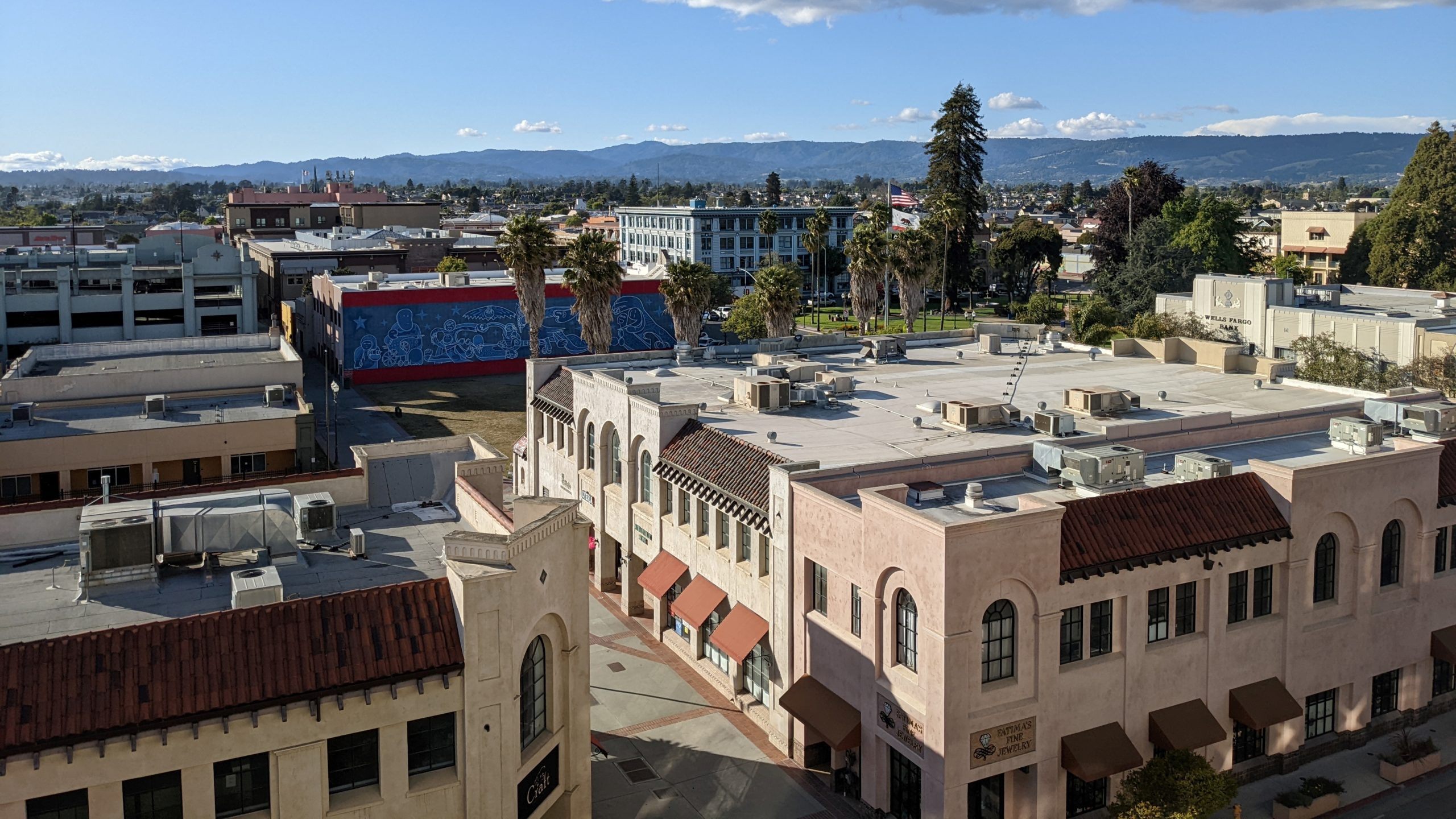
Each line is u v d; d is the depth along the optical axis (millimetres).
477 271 158750
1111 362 66312
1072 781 35094
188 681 25266
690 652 48250
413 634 27719
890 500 33625
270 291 164750
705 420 50938
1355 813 36438
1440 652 41344
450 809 28172
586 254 93688
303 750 26234
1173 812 32188
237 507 33781
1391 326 75375
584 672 32594
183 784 25125
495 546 28156
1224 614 36500
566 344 129625
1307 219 165125
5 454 52594
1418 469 40094
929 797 32531
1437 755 39156
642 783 38594
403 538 36562
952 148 160500
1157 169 149000
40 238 190500
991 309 181375
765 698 42656
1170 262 125562
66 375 61406
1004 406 49344
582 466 57938
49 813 24141
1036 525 32375
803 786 38406
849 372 63562
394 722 27188
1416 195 122125
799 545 38875
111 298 104250
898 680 34000
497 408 106500
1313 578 38344
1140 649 34969
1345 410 49906
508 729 28562
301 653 26516
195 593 31047
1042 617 32812
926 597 31891
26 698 24000
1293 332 83938
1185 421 46281
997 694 32562
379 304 118812
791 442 46500
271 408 61312
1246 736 38469
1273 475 37625
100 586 30906
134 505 33562
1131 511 35344
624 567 53312
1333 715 40406
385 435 94000
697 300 101500
